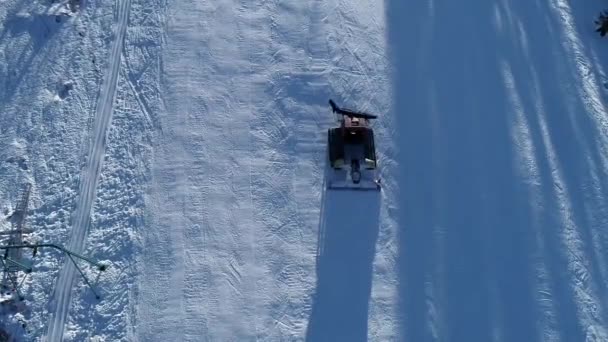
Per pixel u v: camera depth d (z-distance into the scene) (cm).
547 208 1678
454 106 1808
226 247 1571
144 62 1791
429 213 1653
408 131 1758
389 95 1808
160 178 1638
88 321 1470
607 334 1535
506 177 1716
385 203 1655
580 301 1566
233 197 1633
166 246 1558
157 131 1698
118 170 1642
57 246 1467
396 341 1502
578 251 1625
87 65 1773
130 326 1471
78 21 1828
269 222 1609
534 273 1592
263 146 1703
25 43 1780
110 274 1518
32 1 1841
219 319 1491
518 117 1806
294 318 1509
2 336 1435
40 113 1692
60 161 1639
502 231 1641
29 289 1484
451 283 1570
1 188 1591
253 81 1788
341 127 1667
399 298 1547
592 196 1702
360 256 1587
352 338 1498
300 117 1748
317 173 1677
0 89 1709
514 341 1516
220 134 1708
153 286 1513
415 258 1596
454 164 1723
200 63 1798
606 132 1805
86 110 1712
